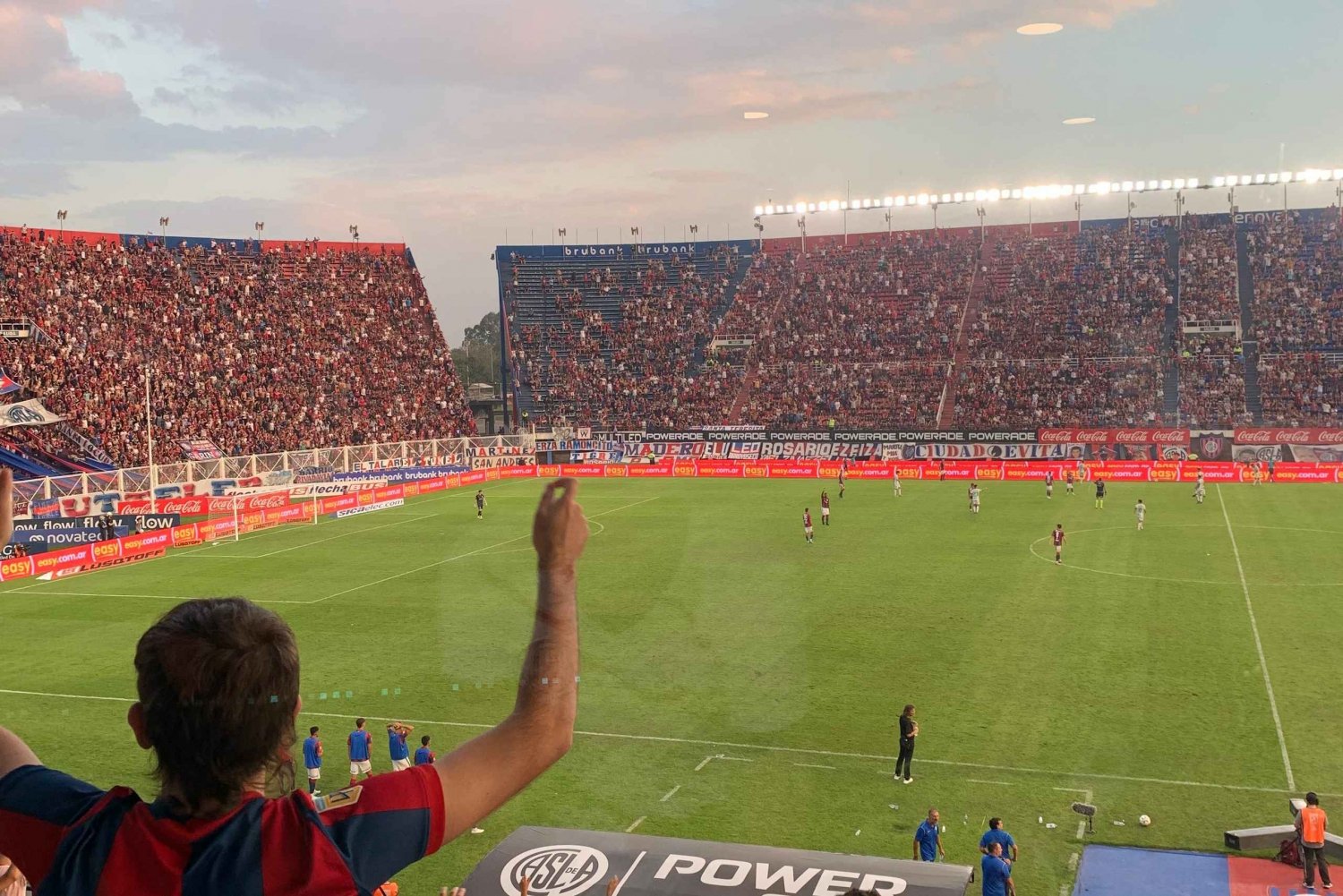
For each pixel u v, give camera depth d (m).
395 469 54.00
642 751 20.12
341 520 49.72
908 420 87.81
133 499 56.03
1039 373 88.56
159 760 2.35
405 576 28.64
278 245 82.00
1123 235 98.12
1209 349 87.44
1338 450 75.44
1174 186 65.44
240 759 2.32
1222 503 63.19
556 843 11.78
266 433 69.31
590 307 98.31
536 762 2.46
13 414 59.69
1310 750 23.03
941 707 25.75
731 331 98.38
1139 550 47.28
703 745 20.52
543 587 2.60
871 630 32.75
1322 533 51.62
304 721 20.44
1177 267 94.25
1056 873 17.91
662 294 100.56
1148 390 84.88
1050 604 36.41
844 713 25.14
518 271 99.31
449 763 2.46
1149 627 33.47
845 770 21.47
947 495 68.00
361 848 2.30
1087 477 76.75
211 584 37.94
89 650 30.70
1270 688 27.11
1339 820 19.70
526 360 80.19
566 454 59.62
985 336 93.88
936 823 17.80
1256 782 21.39
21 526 48.16
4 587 39.84
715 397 91.38
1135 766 22.22
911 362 92.94
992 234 102.12
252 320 76.06
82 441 64.31
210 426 69.31
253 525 52.00
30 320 68.81
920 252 102.38
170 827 2.32
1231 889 17.22
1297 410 80.38
